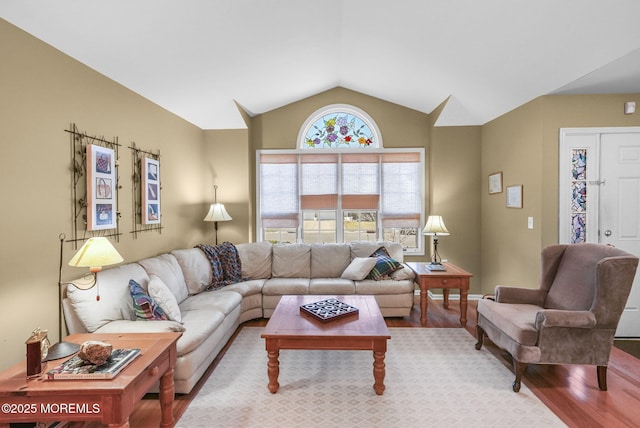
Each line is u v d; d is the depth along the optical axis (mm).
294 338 2311
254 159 5031
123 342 1932
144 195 3219
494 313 2684
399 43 3371
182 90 3529
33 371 1539
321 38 3426
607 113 3354
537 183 3477
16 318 1945
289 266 4281
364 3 2840
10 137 1912
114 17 2197
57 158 2244
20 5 1843
